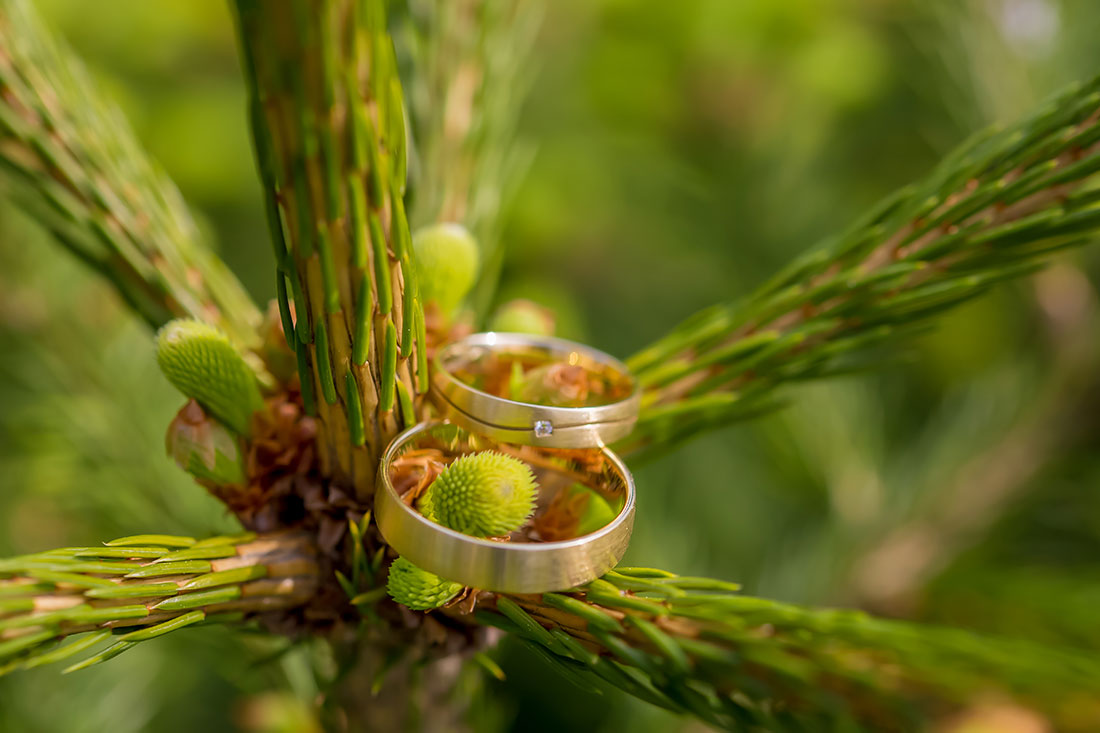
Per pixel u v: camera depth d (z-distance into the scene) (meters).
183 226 0.26
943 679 0.23
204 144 0.58
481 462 0.22
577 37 0.63
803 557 0.43
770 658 0.23
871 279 0.24
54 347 0.34
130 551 0.22
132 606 0.21
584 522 0.23
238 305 0.26
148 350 0.35
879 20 0.55
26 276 0.34
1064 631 0.35
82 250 0.25
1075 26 0.41
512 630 0.22
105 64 0.57
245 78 0.20
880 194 0.56
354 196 0.21
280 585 0.23
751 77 0.52
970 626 0.37
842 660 0.23
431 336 0.24
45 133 0.25
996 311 0.56
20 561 0.21
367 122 0.20
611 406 0.23
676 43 0.52
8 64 0.24
